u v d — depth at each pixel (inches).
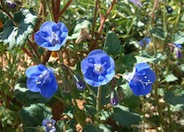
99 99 9.2
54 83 8.2
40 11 11.5
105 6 15.2
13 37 9.2
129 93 9.8
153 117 12.4
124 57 10.2
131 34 15.3
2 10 9.9
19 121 11.3
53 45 8.3
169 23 14.7
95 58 7.8
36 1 13.1
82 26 10.3
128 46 15.5
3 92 11.6
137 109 11.6
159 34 11.6
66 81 8.5
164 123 12.4
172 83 14.9
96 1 12.1
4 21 10.4
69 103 10.1
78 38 9.2
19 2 10.2
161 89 12.8
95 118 9.7
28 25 9.2
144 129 12.7
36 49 11.2
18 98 10.2
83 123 10.2
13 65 12.1
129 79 8.1
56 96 10.1
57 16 11.3
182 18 14.1
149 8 15.1
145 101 13.0
